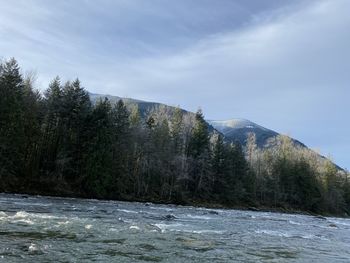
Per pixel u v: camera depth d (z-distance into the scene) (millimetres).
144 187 92250
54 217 27125
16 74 71375
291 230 40688
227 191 111500
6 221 22297
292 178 143375
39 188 69250
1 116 66312
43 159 76438
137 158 94250
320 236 36375
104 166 79062
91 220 28000
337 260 21125
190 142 112625
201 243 21938
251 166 137500
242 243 24391
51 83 82562
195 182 107062
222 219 47844
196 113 118812
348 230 51219
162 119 117688
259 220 54531
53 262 13203
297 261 19250
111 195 81312
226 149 119875
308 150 180000
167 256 16734
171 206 78500
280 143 163750
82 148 79062
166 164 100312
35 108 76750
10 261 12727
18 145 67750
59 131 79000
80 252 15430
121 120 91062
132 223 29219
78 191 75000
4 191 61969
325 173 164250
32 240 16922
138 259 15383
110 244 18109
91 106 86188
